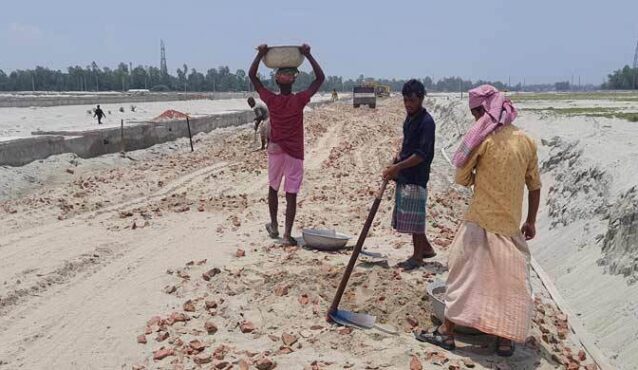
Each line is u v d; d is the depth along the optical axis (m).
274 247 7.67
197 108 46.53
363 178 13.82
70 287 6.32
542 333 5.28
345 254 7.34
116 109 40.94
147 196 11.22
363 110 48.47
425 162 6.41
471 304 4.51
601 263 6.54
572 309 6.13
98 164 14.39
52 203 10.20
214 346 4.94
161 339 5.07
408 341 4.90
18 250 7.46
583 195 8.48
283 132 7.65
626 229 6.39
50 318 5.54
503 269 4.45
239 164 15.53
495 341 4.86
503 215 4.50
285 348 4.80
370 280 6.16
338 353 4.74
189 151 18.66
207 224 8.98
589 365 4.90
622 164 8.32
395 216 6.69
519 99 51.09
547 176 10.82
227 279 6.33
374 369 4.47
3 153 12.03
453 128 25.91
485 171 4.52
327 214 9.86
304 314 5.46
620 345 5.14
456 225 9.40
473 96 4.68
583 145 10.43
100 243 7.83
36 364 4.71
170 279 6.50
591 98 50.66
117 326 5.36
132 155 16.30
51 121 29.16
